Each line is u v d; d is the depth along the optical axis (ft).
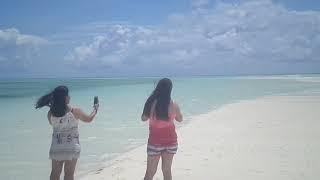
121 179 26.48
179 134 43.80
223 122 53.72
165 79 21.03
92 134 46.42
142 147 38.06
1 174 29.04
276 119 56.03
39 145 40.24
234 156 32.27
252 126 49.29
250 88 167.53
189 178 26.00
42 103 20.71
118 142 41.09
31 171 30.01
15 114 70.18
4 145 40.11
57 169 20.57
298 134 42.47
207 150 34.81
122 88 182.39
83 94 129.08
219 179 25.66
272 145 36.58
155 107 20.80
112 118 61.62
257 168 28.25
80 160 32.76
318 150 34.12
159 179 25.61
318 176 25.90
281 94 118.93
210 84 230.89
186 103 86.69
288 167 28.40
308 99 93.76
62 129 20.22
